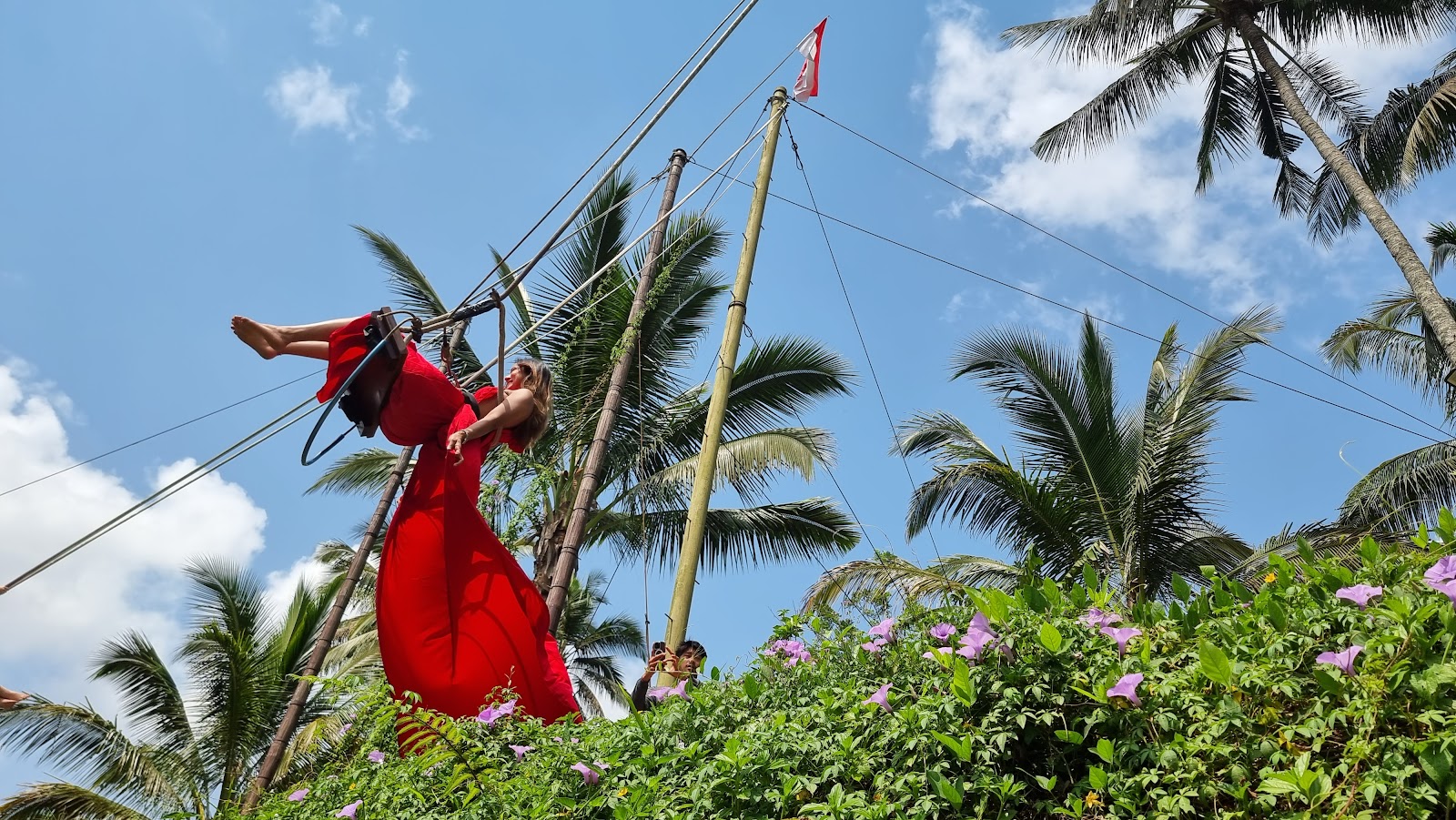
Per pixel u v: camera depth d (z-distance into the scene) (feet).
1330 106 56.65
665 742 14.02
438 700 18.90
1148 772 10.55
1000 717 11.57
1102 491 47.32
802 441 47.24
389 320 18.90
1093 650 11.95
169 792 52.54
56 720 52.06
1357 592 11.25
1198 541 46.29
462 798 14.51
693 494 29.14
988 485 47.47
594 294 46.98
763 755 12.48
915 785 11.35
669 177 39.11
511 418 20.48
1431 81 53.21
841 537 49.44
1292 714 10.92
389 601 19.74
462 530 20.11
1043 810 11.34
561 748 14.47
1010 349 49.32
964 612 13.44
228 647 55.11
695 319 48.49
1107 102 59.82
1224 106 59.21
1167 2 55.72
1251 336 46.52
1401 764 9.52
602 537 48.16
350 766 17.38
